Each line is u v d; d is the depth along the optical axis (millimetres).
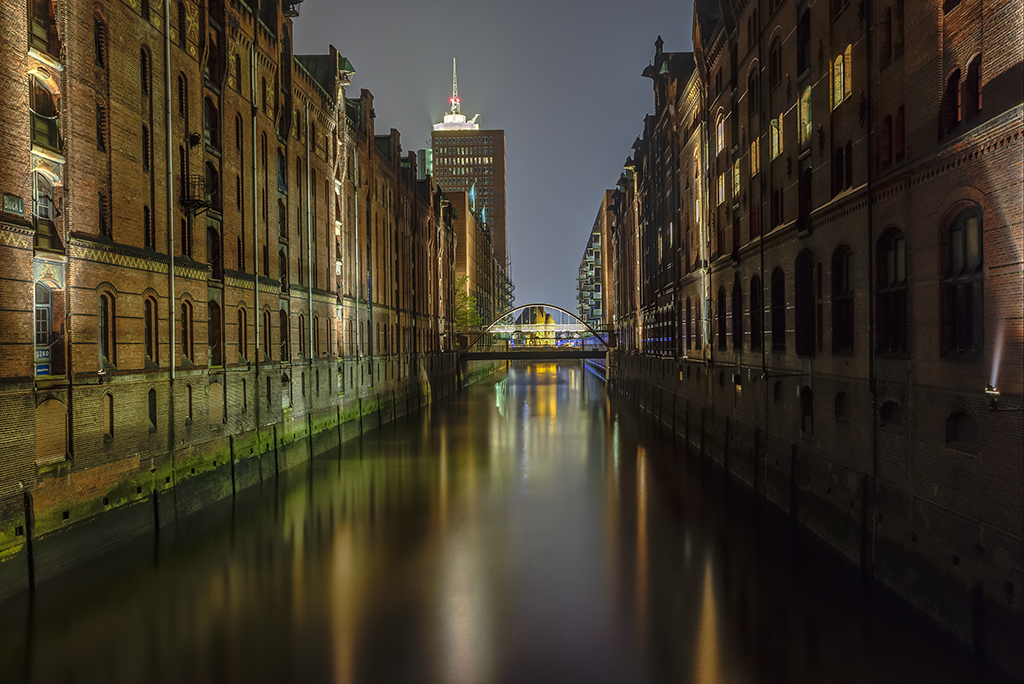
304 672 10836
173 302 18844
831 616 12781
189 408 19922
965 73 11102
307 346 30453
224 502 21625
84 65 15445
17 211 13195
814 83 17953
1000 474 10031
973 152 10695
